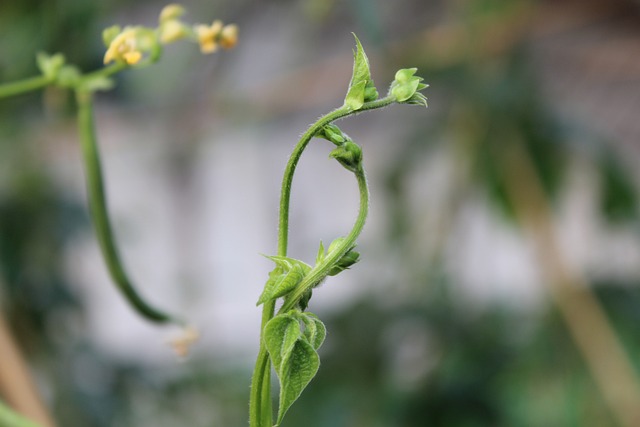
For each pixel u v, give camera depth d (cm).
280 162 284
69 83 107
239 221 325
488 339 200
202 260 246
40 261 194
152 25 209
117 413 200
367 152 242
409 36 204
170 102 217
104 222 105
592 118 213
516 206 196
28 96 180
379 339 203
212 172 305
